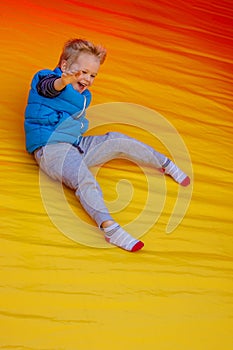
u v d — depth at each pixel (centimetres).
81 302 352
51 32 588
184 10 718
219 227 433
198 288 382
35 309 341
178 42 647
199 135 524
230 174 489
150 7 696
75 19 621
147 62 596
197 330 356
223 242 421
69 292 355
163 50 624
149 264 387
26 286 352
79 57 423
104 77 554
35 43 566
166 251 401
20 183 417
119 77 561
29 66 535
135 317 353
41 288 353
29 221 392
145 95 551
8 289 348
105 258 382
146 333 345
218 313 370
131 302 360
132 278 375
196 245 412
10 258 366
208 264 399
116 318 349
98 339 334
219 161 500
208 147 512
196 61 625
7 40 559
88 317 345
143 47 616
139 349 335
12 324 330
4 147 444
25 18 596
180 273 388
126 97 539
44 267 366
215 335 356
